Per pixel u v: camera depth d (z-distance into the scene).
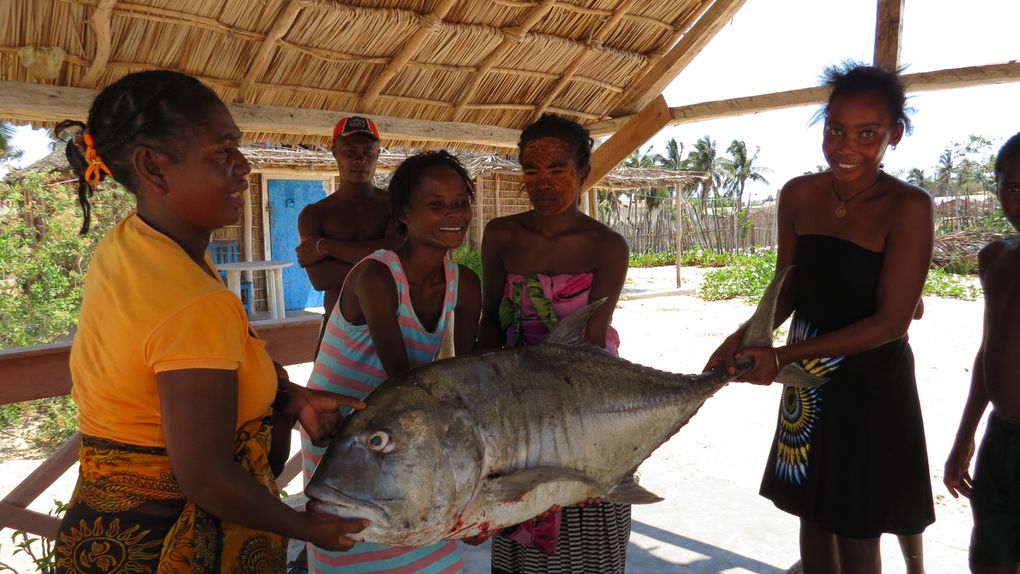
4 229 10.20
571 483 2.17
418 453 1.83
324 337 2.53
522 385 2.08
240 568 1.77
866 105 2.54
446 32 5.14
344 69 5.09
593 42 5.77
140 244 1.63
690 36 6.07
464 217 2.33
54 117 4.20
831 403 2.78
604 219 38.12
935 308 15.75
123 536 1.62
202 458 1.55
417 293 2.42
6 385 3.46
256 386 1.75
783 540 4.37
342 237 4.33
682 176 20.88
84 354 1.64
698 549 4.27
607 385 2.23
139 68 4.38
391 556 2.43
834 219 2.77
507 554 2.90
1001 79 4.34
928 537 4.47
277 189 15.14
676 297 19.17
